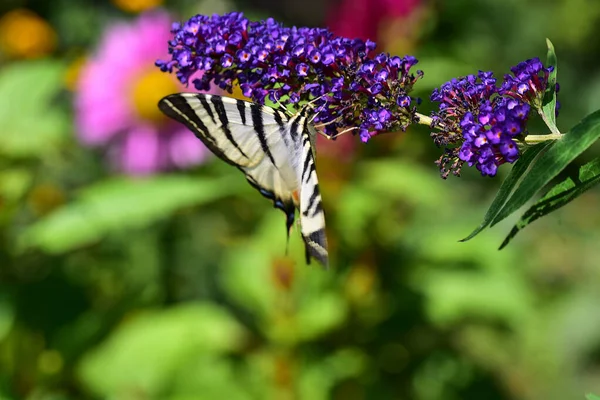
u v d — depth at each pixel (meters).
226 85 4.39
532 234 15.86
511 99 3.75
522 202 3.37
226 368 8.24
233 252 9.48
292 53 4.19
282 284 7.69
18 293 8.34
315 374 8.11
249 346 8.41
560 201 3.75
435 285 8.48
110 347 8.34
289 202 4.53
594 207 17.14
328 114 4.26
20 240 7.97
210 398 8.04
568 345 12.80
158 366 8.12
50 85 8.97
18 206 8.29
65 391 8.40
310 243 4.32
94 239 8.70
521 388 11.75
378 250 8.41
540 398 11.77
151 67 9.35
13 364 8.22
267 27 4.34
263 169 4.51
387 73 4.09
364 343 8.37
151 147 9.25
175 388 8.09
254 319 9.34
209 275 10.31
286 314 7.97
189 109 4.35
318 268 8.16
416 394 8.58
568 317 13.21
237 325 8.59
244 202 9.11
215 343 8.33
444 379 8.84
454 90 3.95
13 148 8.45
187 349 8.23
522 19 15.95
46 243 7.69
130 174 9.32
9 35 11.39
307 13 18.78
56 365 8.25
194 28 4.36
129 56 9.36
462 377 8.96
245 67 4.31
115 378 8.11
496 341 11.48
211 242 10.39
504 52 15.82
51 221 7.96
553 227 16.09
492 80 3.87
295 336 7.93
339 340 8.38
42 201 8.86
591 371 12.60
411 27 9.23
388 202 8.44
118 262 9.54
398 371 8.62
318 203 4.18
